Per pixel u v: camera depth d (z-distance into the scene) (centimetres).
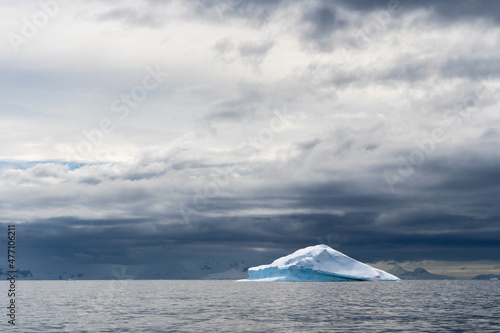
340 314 5741
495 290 13612
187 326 4597
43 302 8462
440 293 11250
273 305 7331
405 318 5259
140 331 4253
